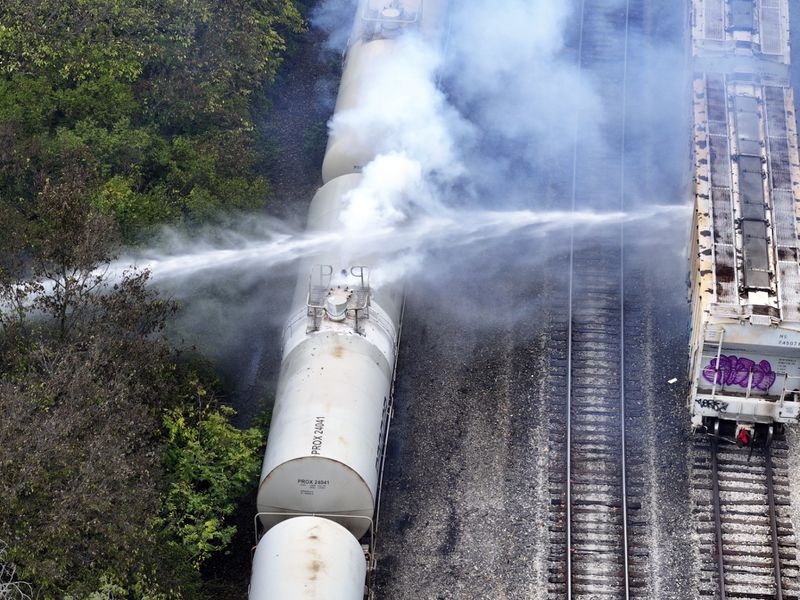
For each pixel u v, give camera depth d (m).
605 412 70.31
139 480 56.91
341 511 58.44
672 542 63.94
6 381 58.28
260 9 89.38
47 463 53.91
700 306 64.38
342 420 58.97
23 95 78.19
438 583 62.62
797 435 68.69
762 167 69.94
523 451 68.44
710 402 65.00
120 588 53.75
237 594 61.31
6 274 62.97
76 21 82.56
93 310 63.47
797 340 62.59
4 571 52.69
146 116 82.19
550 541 64.06
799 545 63.94
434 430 69.69
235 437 63.28
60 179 72.44
